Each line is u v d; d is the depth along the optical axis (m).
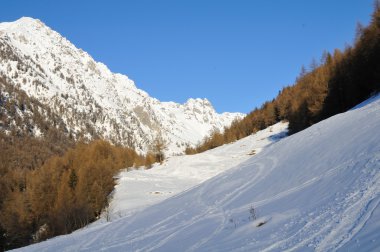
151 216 26.34
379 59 53.03
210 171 68.75
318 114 66.31
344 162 17.59
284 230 11.87
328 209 12.03
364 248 7.96
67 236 30.66
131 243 19.27
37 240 57.09
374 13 60.44
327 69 80.75
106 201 59.34
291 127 81.44
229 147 91.25
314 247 9.31
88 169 67.06
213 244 13.52
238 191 23.61
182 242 15.74
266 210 15.77
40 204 63.97
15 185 89.38
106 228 27.38
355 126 24.23
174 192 57.97
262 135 95.19
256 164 30.30
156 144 97.88
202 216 20.23
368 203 10.81
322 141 25.31
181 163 76.81
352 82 58.03
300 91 90.88
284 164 25.33
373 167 14.20
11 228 60.91
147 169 81.06
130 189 62.28
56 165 91.69
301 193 16.05
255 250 10.87
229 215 17.92
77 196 58.25
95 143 100.69
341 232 9.59
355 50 62.38
